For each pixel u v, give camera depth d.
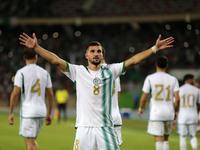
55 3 109.44
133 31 105.25
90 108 12.05
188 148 25.78
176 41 97.75
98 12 102.00
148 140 30.02
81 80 12.23
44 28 110.25
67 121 47.88
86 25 107.69
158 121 19.30
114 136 12.08
